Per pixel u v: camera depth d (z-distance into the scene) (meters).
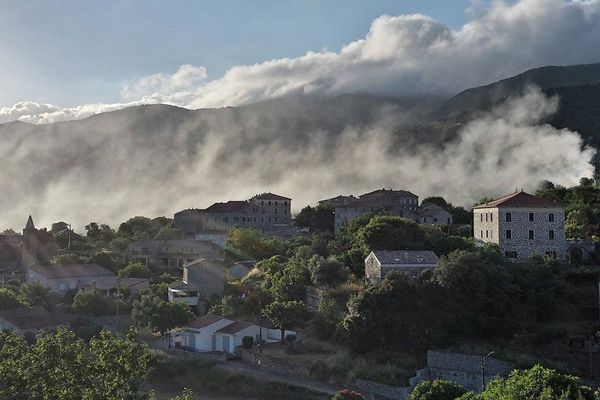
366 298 81.38
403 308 81.06
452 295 81.94
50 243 166.75
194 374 83.44
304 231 175.88
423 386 56.09
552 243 98.81
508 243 98.81
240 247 140.25
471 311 80.75
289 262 115.62
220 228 194.75
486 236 103.50
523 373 45.19
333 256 105.75
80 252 158.12
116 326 103.12
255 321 96.12
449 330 79.06
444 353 73.38
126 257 151.75
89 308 109.69
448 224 149.62
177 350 90.56
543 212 99.19
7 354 40.84
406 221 106.25
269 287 105.81
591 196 138.62
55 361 39.03
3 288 112.69
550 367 69.81
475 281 81.50
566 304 83.25
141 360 41.44
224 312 100.06
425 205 184.50
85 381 38.59
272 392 75.69
